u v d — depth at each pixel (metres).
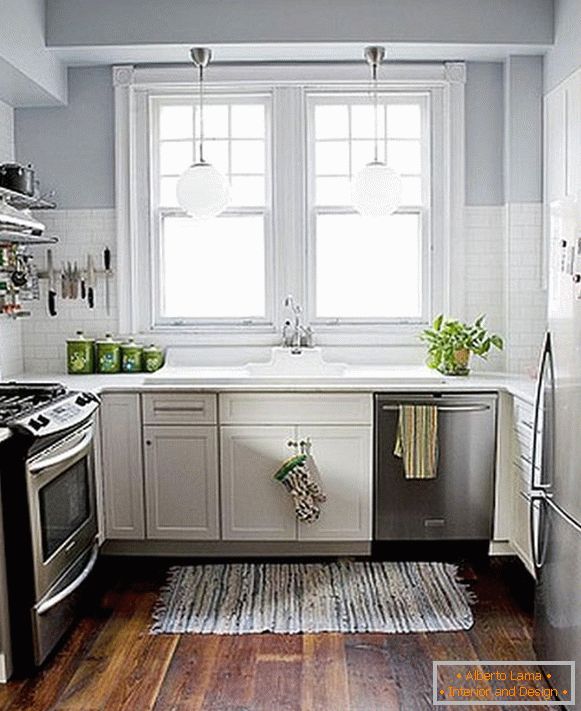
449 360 4.23
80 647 3.12
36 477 2.88
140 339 4.56
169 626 3.30
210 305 4.62
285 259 4.52
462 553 4.10
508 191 4.36
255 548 4.08
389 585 3.70
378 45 4.12
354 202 4.34
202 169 4.32
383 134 4.54
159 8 4.09
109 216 4.52
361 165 4.55
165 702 2.73
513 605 3.47
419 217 4.56
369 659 3.02
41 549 2.93
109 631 3.26
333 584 3.72
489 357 4.48
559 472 2.63
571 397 2.51
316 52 4.24
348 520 3.97
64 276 4.52
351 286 4.59
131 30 4.09
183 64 4.41
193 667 2.97
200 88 4.45
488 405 3.90
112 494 3.98
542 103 4.30
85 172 4.50
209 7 4.08
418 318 4.56
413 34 4.09
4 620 2.86
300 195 4.50
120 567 3.96
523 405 3.68
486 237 4.48
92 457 3.52
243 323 4.58
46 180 4.50
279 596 3.59
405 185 4.56
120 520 4.00
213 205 4.34
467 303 4.52
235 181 4.57
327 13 4.08
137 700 2.74
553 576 2.71
